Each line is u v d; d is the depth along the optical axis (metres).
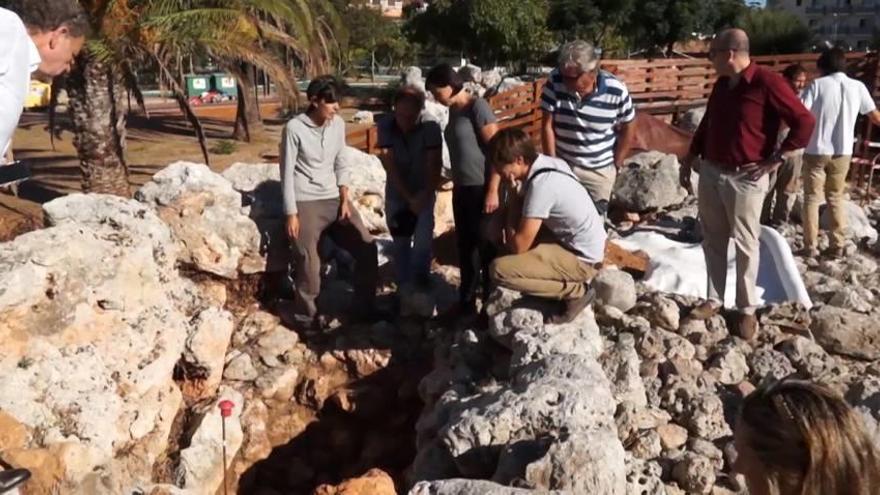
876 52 17.25
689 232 8.86
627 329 6.24
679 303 6.69
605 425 4.70
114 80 12.77
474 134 6.46
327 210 6.78
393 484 5.29
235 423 6.34
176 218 7.00
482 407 4.87
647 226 9.20
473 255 6.87
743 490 4.79
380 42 43.72
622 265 7.59
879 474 2.16
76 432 5.30
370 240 7.04
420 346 6.96
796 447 2.20
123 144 13.13
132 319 6.00
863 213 10.11
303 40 13.41
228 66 12.95
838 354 6.34
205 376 6.56
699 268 7.51
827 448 2.16
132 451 5.77
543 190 5.40
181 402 6.44
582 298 5.79
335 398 6.70
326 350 7.00
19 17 3.06
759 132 5.90
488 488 3.99
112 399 5.57
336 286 7.67
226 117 30.89
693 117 15.22
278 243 7.36
